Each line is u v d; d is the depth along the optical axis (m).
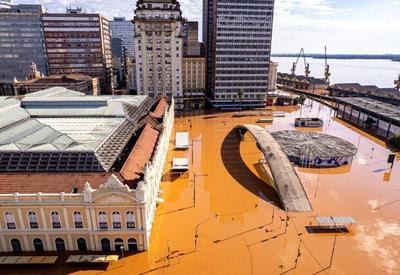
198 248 57.47
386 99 178.00
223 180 87.38
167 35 162.62
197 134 133.12
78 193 53.03
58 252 55.06
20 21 196.50
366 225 65.44
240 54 176.50
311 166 96.94
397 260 54.78
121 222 53.84
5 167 58.34
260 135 100.81
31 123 78.94
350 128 143.88
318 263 53.69
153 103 125.06
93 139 67.19
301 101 192.62
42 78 169.62
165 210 71.19
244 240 60.03
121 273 50.91
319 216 68.38
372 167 97.81
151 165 64.00
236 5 167.12
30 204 51.53
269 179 88.19
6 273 50.66
